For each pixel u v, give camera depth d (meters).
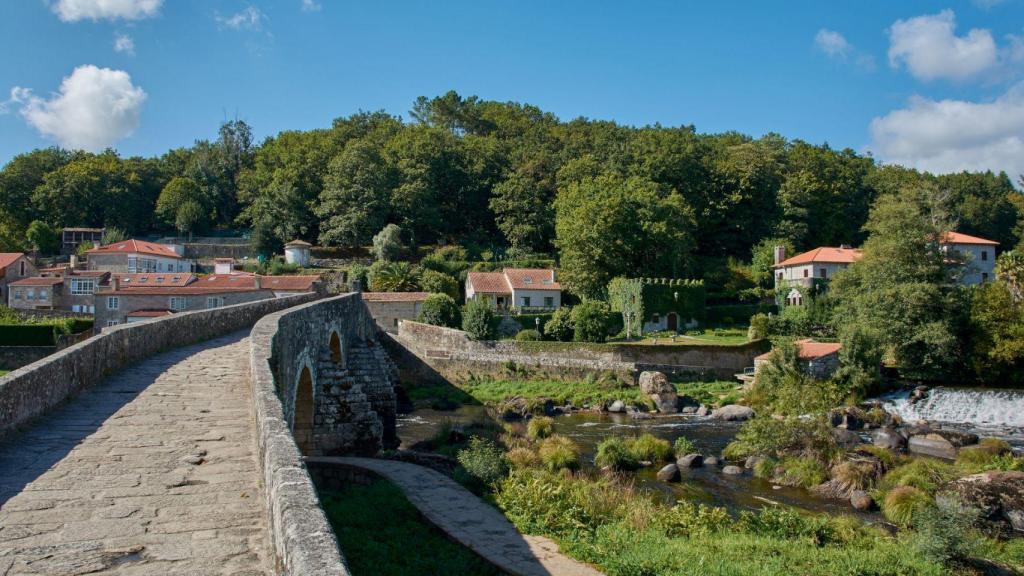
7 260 80.88
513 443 30.73
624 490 23.44
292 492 5.78
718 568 15.36
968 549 17.02
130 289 65.12
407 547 16.41
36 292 74.44
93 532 6.70
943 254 54.28
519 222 104.62
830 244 105.31
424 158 112.88
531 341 59.34
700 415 45.19
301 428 25.66
